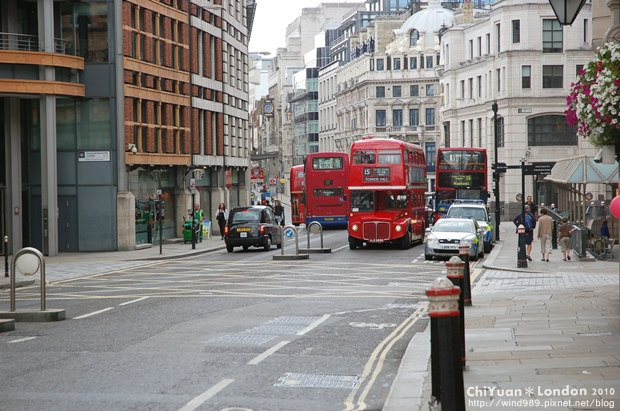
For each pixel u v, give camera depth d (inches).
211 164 2297.0
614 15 804.6
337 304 774.5
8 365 480.7
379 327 621.6
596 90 611.8
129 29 1699.1
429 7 5290.4
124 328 623.8
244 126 2760.8
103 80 1642.5
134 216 1681.8
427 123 5123.0
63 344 553.0
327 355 503.8
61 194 1652.3
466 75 3501.5
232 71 2576.3
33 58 1493.6
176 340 561.0
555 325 602.5
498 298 807.1
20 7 1595.7
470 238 1344.7
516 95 3070.9
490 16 3250.5
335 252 1556.3
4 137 1569.9
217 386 417.4
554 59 3068.4
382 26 5324.8
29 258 682.2
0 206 1565.0
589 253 1422.2
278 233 1739.7
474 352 496.4
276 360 487.5
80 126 1651.1
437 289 297.6
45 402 386.6
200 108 2201.0
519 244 1203.2
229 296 849.5
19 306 784.9
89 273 1199.6
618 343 516.1
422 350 505.7
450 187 2154.3
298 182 2780.5
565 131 3083.2
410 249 1627.7
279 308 744.3
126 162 1672.0
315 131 6451.8
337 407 375.2
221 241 2014.0
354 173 1617.9
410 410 360.2
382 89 5142.7
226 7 2517.2
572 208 1809.8
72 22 1638.8
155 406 375.9
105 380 433.4
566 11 543.2
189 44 2098.9
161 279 1074.7
